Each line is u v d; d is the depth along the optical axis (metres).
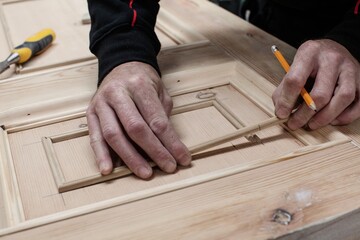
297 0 1.27
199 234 0.49
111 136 0.62
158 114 0.64
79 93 0.81
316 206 0.53
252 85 0.85
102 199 0.58
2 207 0.56
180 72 0.87
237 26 1.12
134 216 0.52
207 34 1.07
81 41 1.05
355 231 0.53
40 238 0.50
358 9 0.88
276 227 0.50
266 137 0.71
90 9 0.83
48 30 1.03
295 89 0.66
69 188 0.60
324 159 0.62
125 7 0.78
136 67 0.72
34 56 0.97
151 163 0.64
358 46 0.79
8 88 0.83
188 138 0.71
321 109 0.68
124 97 0.65
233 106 0.80
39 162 0.66
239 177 0.58
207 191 0.56
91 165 0.65
